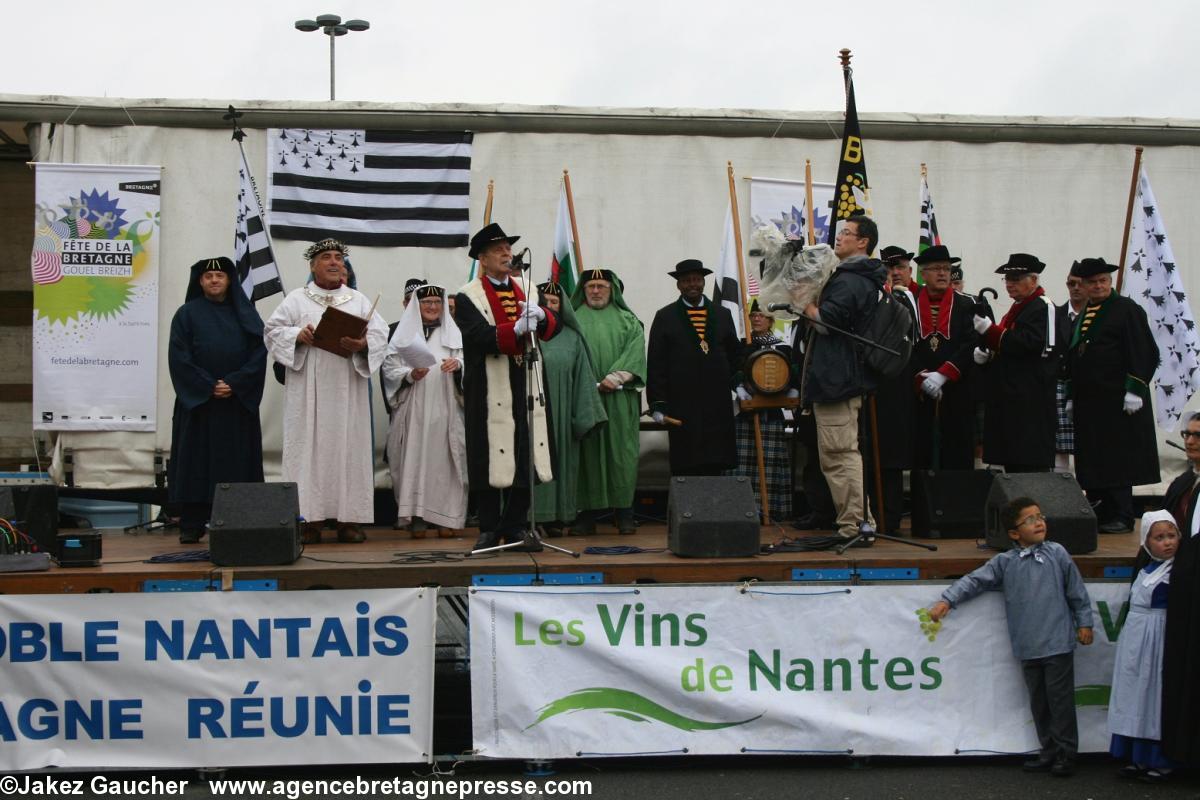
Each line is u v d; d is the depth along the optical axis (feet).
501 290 24.27
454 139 30.73
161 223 29.99
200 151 30.17
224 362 25.59
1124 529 26.91
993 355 26.43
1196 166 32.14
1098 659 21.70
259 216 29.78
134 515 31.53
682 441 27.22
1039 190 31.83
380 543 25.20
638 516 29.94
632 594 20.89
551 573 21.17
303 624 20.38
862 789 19.90
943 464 27.45
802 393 23.66
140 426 29.84
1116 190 31.96
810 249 22.98
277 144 30.32
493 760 20.99
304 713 20.31
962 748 21.07
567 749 20.57
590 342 27.09
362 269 30.53
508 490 23.79
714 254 31.07
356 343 24.38
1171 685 19.74
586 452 26.37
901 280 27.55
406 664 20.49
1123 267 29.45
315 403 24.79
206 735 20.21
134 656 20.16
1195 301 31.91
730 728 20.86
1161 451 31.17
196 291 26.48
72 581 20.58
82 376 29.73
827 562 21.62
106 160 29.96
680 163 31.09
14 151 34.06
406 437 26.50
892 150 31.58
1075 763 20.81
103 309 29.81
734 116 31.19
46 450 30.35
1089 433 26.89
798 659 21.07
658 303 30.94
